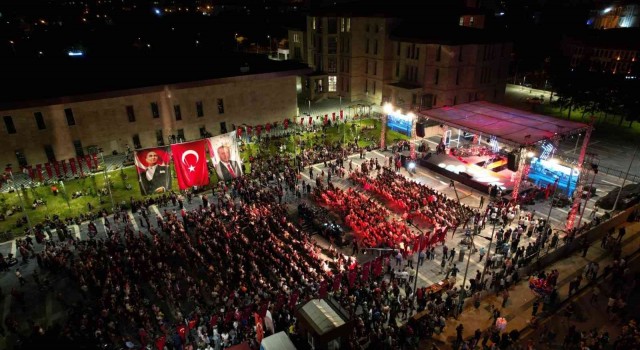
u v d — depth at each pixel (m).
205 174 46.81
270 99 70.44
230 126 67.94
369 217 41.69
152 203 47.97
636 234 41.19
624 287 33.44
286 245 38.03
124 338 28.95
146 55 85.62
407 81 78.19
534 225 40.66
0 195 50.53
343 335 24.38
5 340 30.41
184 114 63.34
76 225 44.97
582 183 43.28
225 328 29.69
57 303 33.78
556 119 51.16
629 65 91.12
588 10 128.00
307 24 92.25
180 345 28.69
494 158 56.12
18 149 53.12
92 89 56.38
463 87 72.56
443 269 36.56
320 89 90.00
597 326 30.25
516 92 96.69
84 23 165.25
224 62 76.19
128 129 59.72
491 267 36.38
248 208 44.44
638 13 125.00
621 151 62.12
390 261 37.53
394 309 30.53
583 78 73.88
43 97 52.03
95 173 55.66
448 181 52.62
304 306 25.91
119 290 32.91
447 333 29.72
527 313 31.61
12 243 42.31
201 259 36.34
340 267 34.88
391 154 60.84
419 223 42.62
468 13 86.44
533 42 108.12
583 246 38.44
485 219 42.66
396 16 77.62
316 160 58.59
